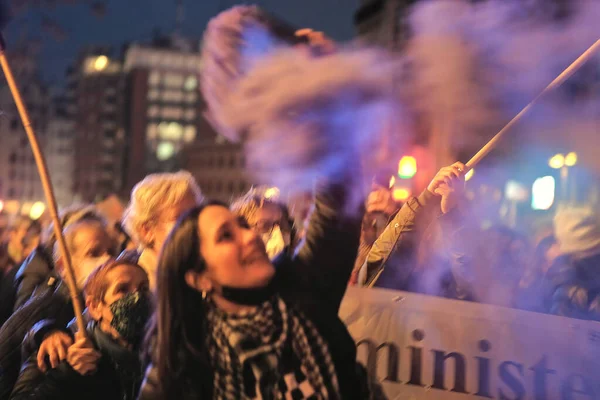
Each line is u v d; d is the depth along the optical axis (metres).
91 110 100.88
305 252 2.35
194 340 2.27
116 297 2.91
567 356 2.83
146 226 3.13
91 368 2.89
